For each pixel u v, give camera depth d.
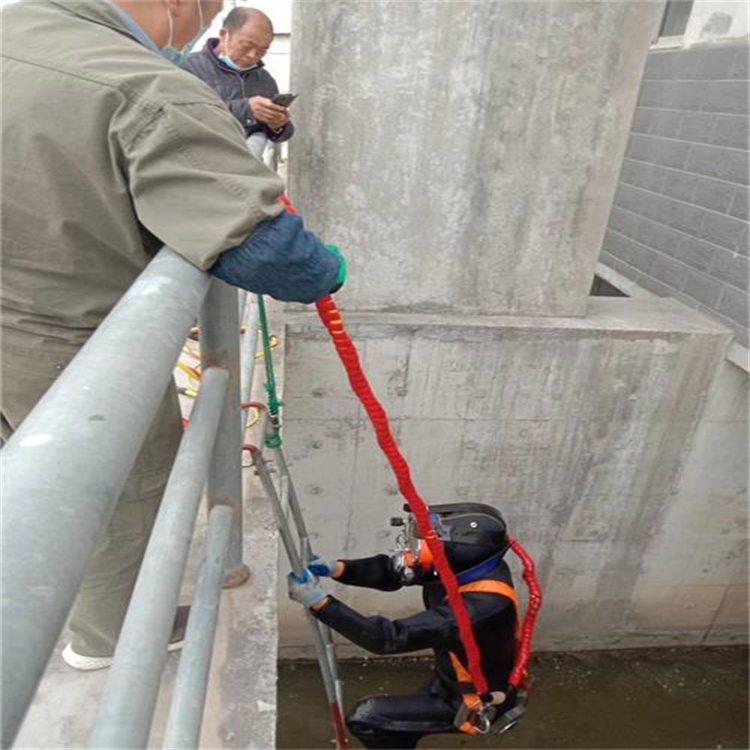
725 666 5.37
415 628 2.19
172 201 0.82
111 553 1.19
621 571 4.88
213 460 1.33
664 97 4.52
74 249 0.94
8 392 1.08
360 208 3.48
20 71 0.84
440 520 2.30
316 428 4.01
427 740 4.82
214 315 1.17
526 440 4.14
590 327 3.79
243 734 1.27
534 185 3.47
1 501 0.38
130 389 0.51
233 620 1.49
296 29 3.04
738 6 3.78
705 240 4.09
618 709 5.02
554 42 3.10
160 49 1.05
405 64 3.14
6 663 0.31
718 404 4.12
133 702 0.67
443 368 3.82
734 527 4.71
